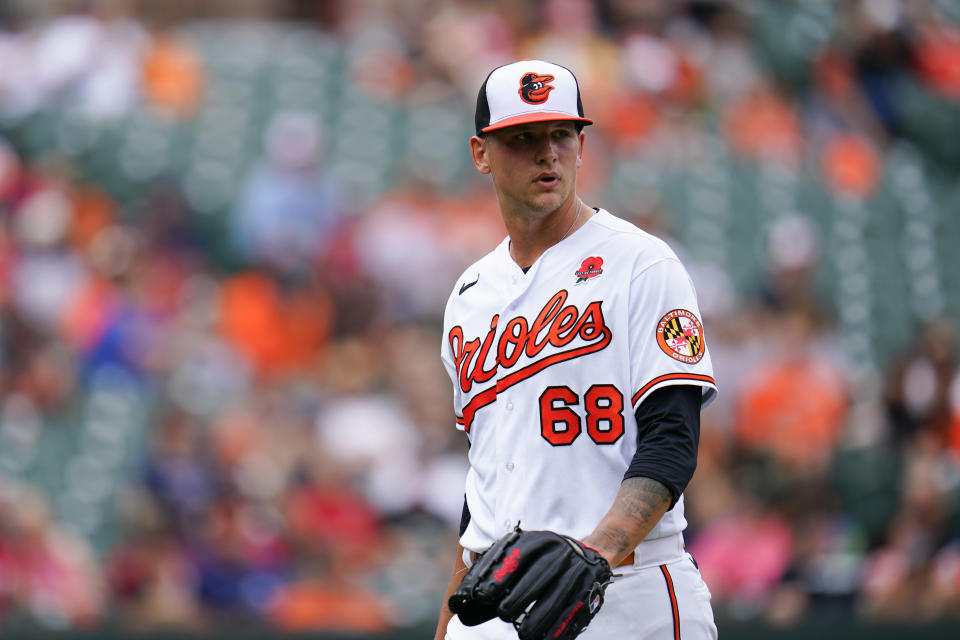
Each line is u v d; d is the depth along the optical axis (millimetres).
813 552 24375
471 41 42250
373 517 26953
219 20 49250
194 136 39281
